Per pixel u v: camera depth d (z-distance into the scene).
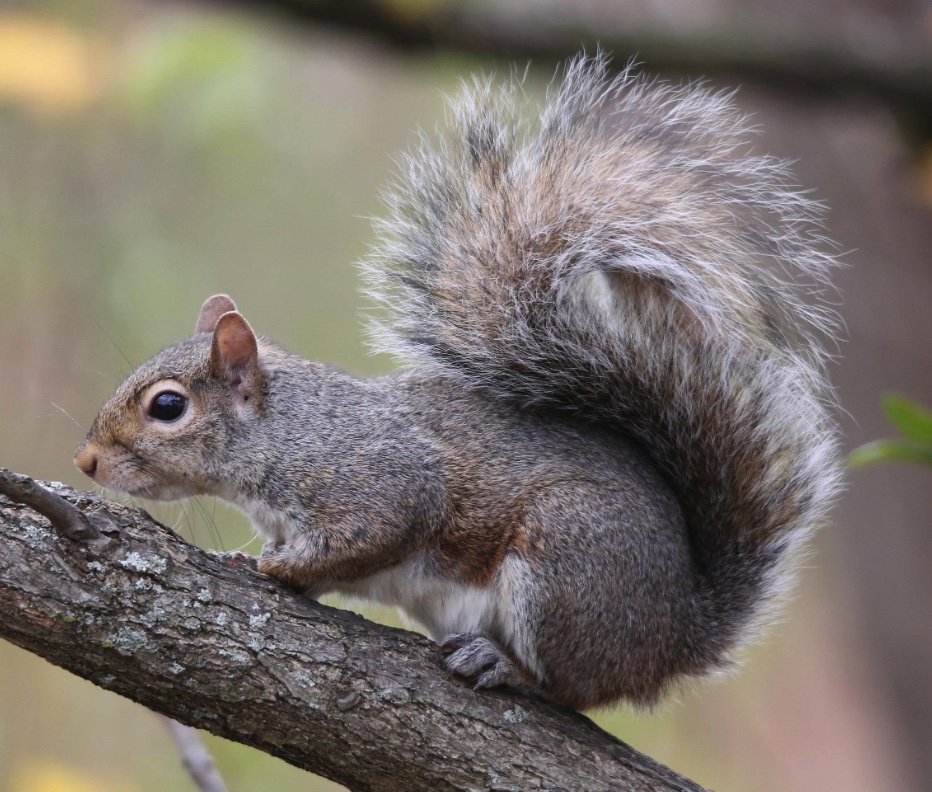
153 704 7.75
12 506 7.54
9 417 15.69
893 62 14.42
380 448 9.58
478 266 10.03
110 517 7.79
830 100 14.64
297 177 18.28
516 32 13.98
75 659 7.54
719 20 14.33
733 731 18.16
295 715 7.89
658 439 9.94
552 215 10.00
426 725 8.17
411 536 9.45
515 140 10.20
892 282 14.91
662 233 9.91
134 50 14.66
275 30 15.22
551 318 9.89
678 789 8.49
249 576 8.18
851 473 15.42
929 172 14.73
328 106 18.08
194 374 9.80
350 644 8.17
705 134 10.27
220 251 17.84
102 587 7.55
